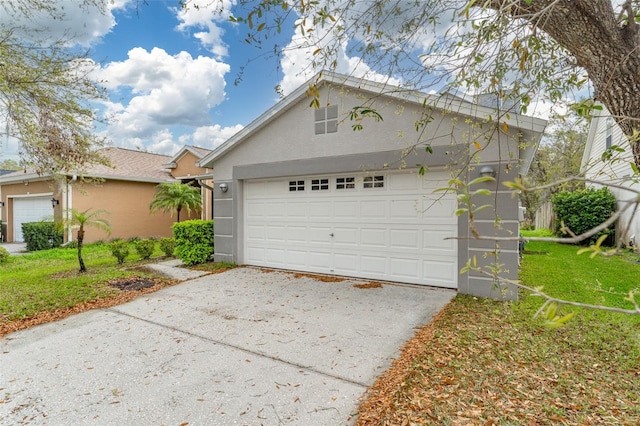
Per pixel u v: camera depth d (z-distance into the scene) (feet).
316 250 24.23
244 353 12.21
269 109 24.40
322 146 22.93
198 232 28.27
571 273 23.59
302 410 8.95
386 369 10.91
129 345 12.96
